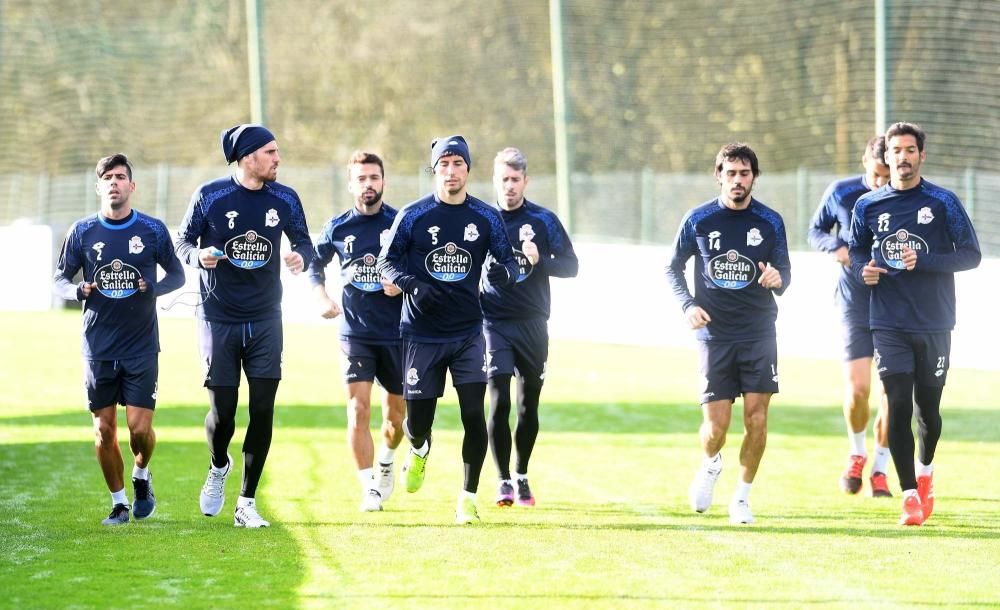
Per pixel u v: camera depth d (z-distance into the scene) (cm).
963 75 7106
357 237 2759
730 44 9931
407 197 8181
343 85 11944
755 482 3116
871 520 2622
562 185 6831
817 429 3994
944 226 2623
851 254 2717
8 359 5756
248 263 2519
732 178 2536
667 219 7462
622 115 10319
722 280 2569
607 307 6638
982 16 7138
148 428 2584
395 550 2309
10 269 8338
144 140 10844
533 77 11344
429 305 2559
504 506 2778
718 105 9931
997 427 3994
